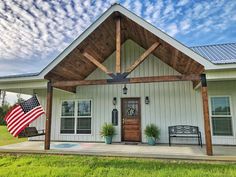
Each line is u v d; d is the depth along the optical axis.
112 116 9.66
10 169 5.52
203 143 8.48
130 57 9.88
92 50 8.45
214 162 5.77
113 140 9.45
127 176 4.81
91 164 5.81
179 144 8.53
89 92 10.14
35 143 9.17
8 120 7.52
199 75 6.39
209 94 8.67
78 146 8.12
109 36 8.48
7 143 9.30
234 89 8.46
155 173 4.98
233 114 8.31
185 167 5.42
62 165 5.81
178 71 9.27
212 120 8.48
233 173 4.88
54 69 7.69
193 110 8.83
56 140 10.06
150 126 8.90
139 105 9.48
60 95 10.43
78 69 8.91
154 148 7.48
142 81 6.78
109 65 10.13
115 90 9.84
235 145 8.08
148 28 6.85
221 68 6.34
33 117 7.63
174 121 8.95
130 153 6.39
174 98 9.11
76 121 10.07
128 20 7.60
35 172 5.21
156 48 7.44
